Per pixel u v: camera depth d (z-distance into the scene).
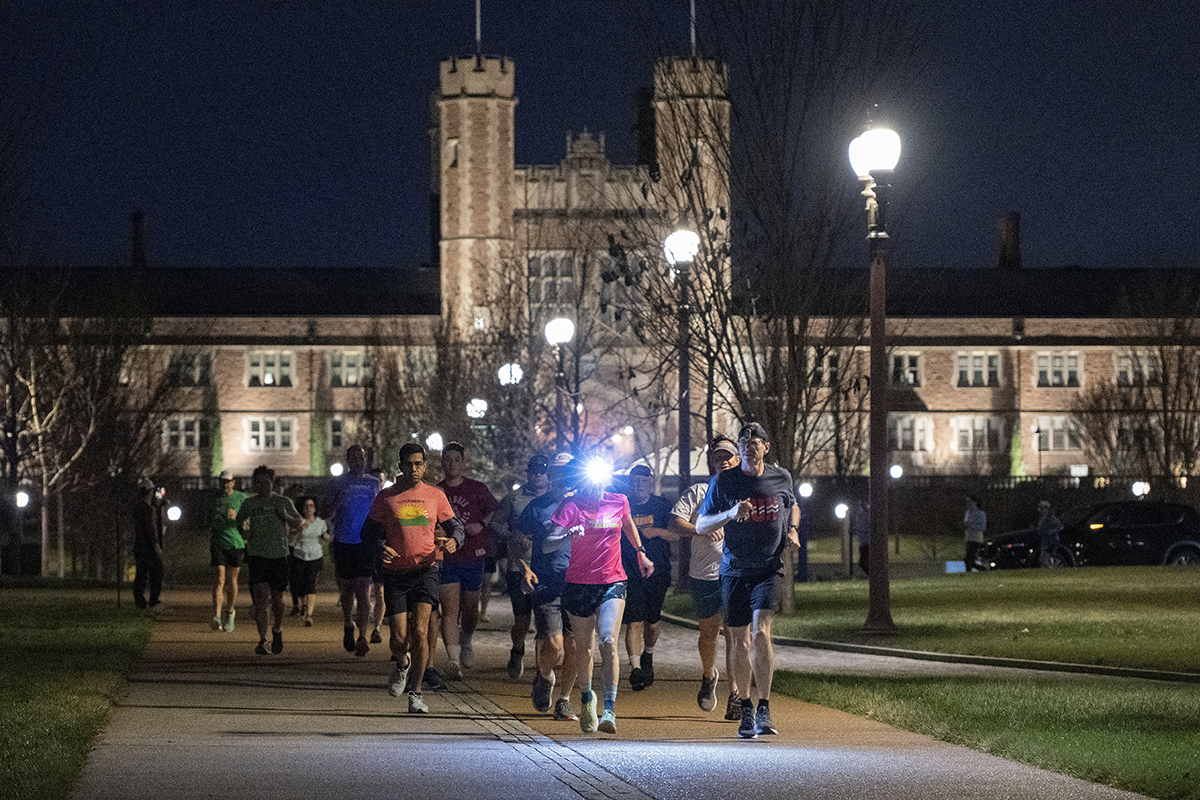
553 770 8.27
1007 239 86.44
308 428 77.12
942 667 15.62
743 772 8.29
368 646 16.64
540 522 11.34
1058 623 19.28
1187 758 8.62
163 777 7.91
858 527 33.28
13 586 32.38
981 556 35.25
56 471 45.69
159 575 25.55
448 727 10.45
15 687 12.30
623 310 28.06
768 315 23.22
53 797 7.12
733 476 10.41
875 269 18.47
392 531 11.56
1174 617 19.86
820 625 20.22
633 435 49.50
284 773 8.07
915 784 7.89
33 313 47.12
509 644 18.69
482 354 51.66
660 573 13.57
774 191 22.84
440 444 46.53
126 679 13.70
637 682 13.26
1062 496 63.84
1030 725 10.34
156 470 52.66
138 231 84.12
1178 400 60.50
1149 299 69.56
